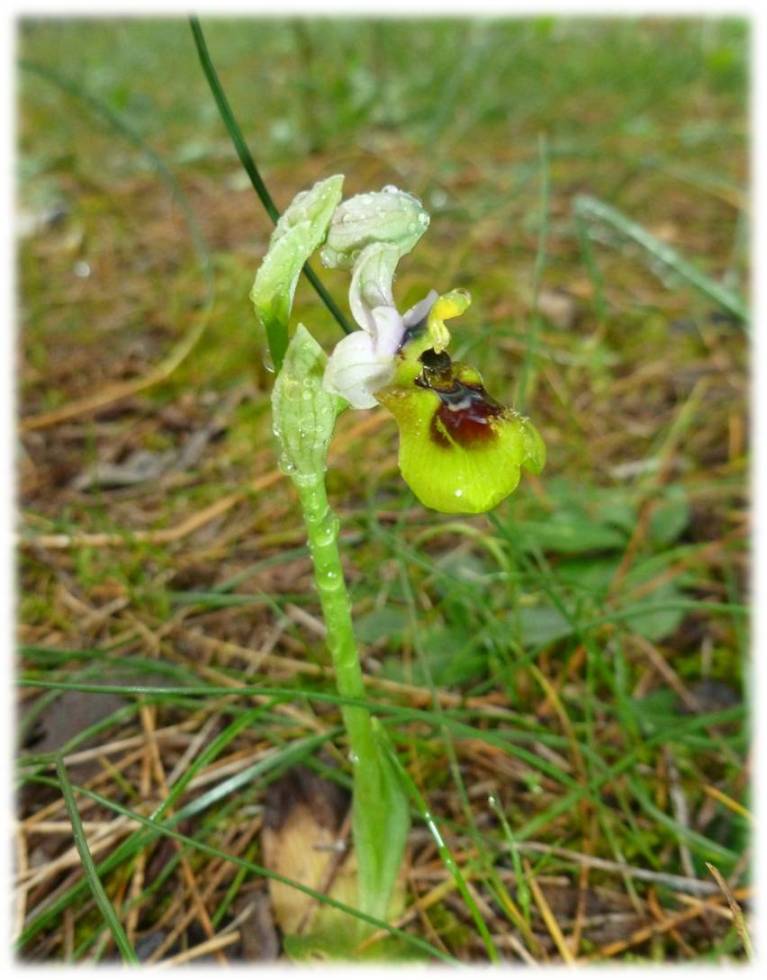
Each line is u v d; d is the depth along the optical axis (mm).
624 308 144
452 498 61
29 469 111
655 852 77
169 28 323
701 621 97
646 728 85
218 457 113
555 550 103
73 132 220
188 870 72
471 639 88
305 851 74
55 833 75
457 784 73
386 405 62
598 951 70
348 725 64
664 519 105
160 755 81
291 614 94
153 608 93
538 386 126
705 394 126
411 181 180
